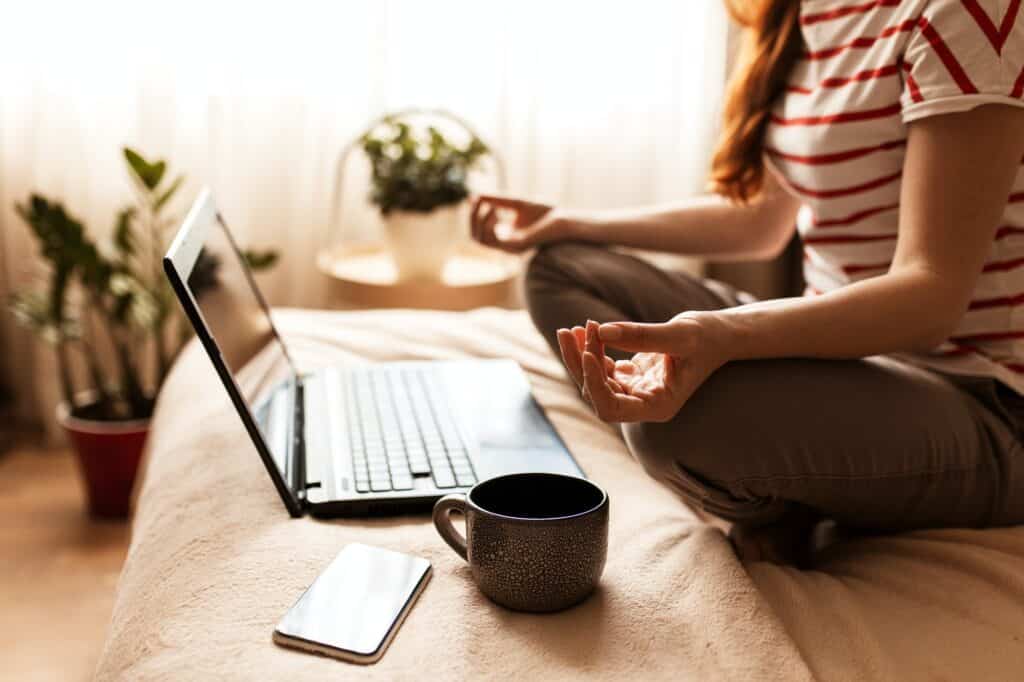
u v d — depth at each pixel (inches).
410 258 76.3
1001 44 34.2
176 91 88.2
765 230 55.3
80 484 85.1
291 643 29.1
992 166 34.5
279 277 94.0
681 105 95.0
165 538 36.6
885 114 38.9
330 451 42.1
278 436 41.2
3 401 95.0
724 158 48.3
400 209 74.7
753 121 46.5
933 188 35.0
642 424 35.4
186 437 46.1
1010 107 34.3
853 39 40.4
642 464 36.6
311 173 92.0
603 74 93.8
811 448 34.9
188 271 37.6
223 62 88.4
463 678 27.6
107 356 90.2
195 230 42.5
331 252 86.9
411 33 91.1
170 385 57.7
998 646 31.0
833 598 33.2
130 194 88.9
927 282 34.4
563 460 41.6
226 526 36.3
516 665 28.3
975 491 37.7
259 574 32.8
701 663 28.8
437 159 77.4
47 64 85.7
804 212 47.7
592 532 30.5
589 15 92.6
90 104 87.0
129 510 79.5
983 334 39.2
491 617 30.6
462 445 42.6
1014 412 39.7
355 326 62.3
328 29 89.6
